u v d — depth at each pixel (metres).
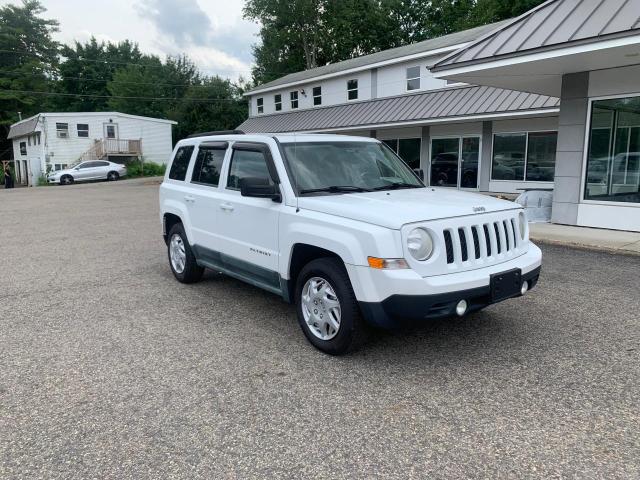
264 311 5.43
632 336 4.49
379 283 3.64
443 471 2.67
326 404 3.39
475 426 3.09
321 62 44.94
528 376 3.75
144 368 4.01
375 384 3.67
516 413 3.23
